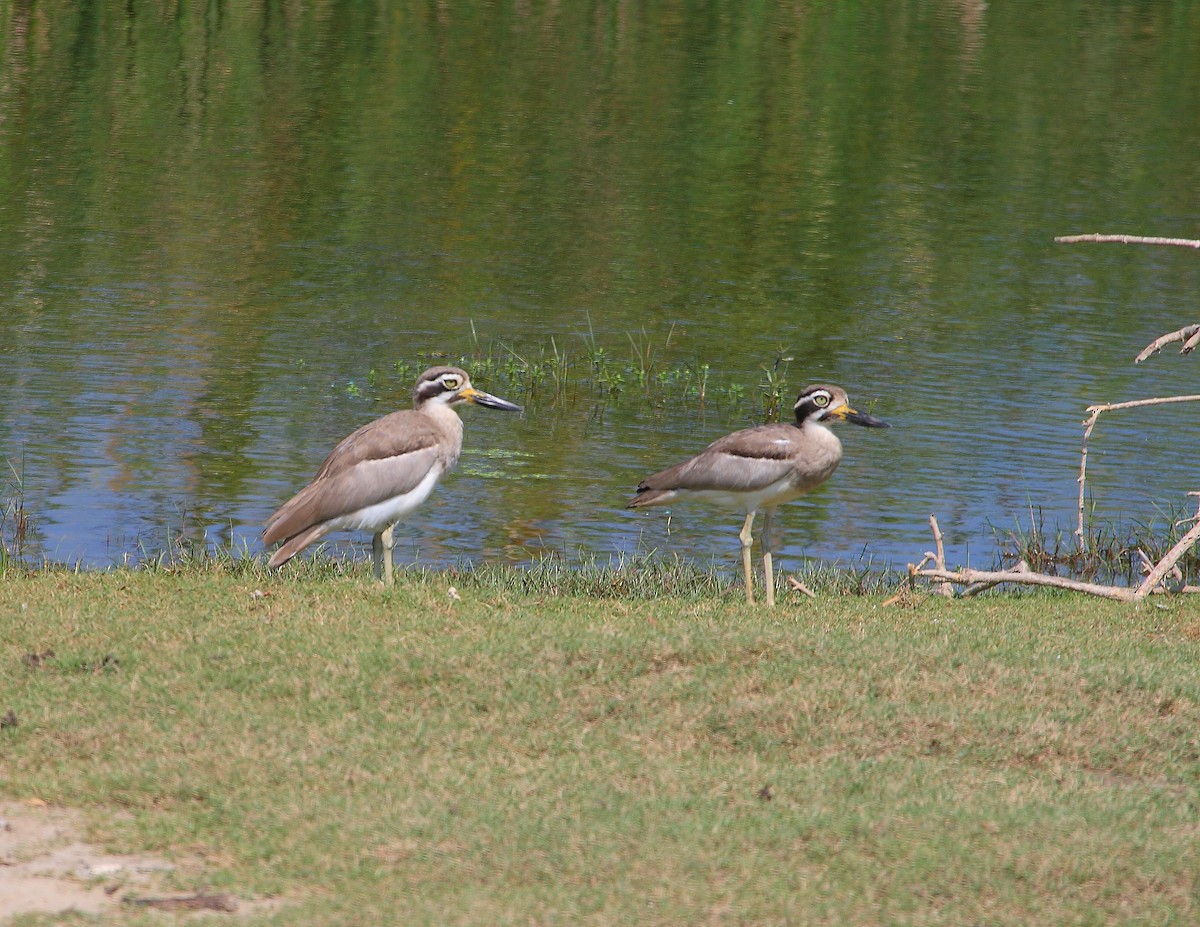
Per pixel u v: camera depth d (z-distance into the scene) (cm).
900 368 2338
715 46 4962
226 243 2905
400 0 5591
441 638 1168
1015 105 4284
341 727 1004
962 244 3044
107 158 3484
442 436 1366
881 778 955
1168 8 5753
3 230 2902
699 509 1814
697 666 1121
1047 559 1661
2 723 993
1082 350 2430
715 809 902
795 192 3409
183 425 2002
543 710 1040
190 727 998
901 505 1827
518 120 3991
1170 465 1969
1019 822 896
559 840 858
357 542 1681
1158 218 3222
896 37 5169
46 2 5247
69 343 2308
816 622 1264
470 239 3003
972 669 1136
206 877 821
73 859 840
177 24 5044
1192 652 1211
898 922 789
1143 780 984
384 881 816
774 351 2416
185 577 1345
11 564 1468
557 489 1859
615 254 2936
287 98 4144
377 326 2480
